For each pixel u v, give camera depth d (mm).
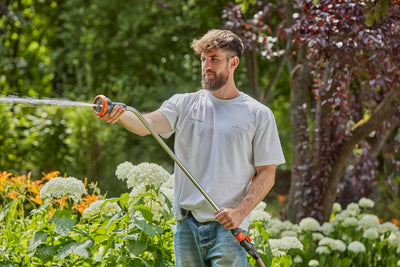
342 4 6348
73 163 10898
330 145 8445
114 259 4902
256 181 4215
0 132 10883
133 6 14125
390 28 6465
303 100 8758
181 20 13922
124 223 5027
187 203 4215
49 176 6152
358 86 8898
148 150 12633
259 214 6098
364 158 9359
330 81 7008
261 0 10227
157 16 14312
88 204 6094
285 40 10023
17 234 5414
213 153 4191
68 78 14789
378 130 9125
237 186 4223
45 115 11320
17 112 11352
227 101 4277
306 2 6805
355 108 8594
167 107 4289
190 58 14133
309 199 8531
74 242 4844
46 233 4863
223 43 4172
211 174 4188
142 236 4984
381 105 8164
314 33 6582
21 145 11000
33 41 15312
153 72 14406
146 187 5234
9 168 10742
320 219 8461
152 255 5074
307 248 7254
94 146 11016
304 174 8570
